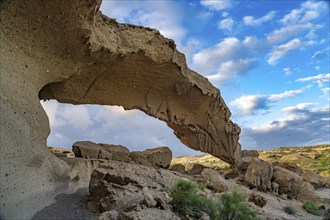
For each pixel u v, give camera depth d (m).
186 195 9.95
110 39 13.94
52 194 9.66
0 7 9.38
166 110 19.50
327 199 20.55
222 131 22.70
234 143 23.38
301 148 55.53
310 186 21.34
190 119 21.03
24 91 9.91
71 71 12.86
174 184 11.45
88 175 12.85
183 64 17.55
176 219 8.18
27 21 10.19
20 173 8.39
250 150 26.42
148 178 11.55
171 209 9.39
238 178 22.12
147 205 8.80
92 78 15.16
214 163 42.16
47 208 8.80
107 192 9.47
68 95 15.34
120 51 14.05
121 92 17.08
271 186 20.19
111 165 11.41
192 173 23.27
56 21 10.71
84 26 11.31
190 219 9.13
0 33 9.55
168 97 19.19
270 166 20.89
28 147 9.11
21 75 10.17
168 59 16.38
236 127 23.50
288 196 19.98
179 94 18.95
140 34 15.27
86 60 13.20
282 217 13.98
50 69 11.86
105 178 10.46
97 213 9.03
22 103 9.47
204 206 10.43
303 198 19.92
